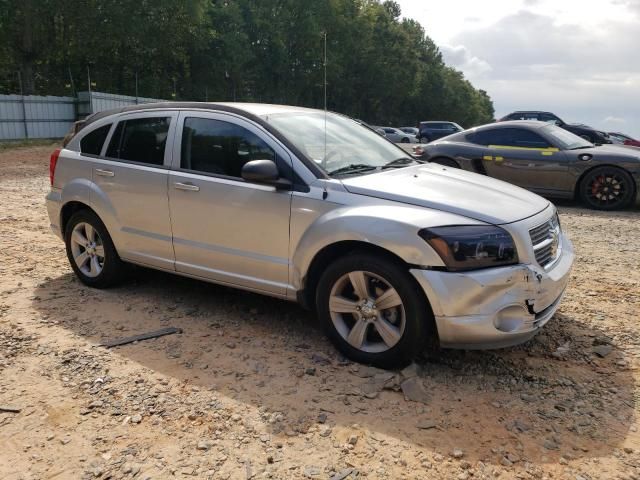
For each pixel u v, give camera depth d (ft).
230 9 143.43
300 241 12.69
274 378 11.75
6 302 15.92
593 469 8.96
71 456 9.25
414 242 11.07
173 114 15.37
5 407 10.57
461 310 10.94
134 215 15.65
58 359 12.50
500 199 12.53
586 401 10.94
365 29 186.80
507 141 34.40
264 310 15.57
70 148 17.58
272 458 9.16
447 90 282.15
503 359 12.69
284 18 159.84
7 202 32.53
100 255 16.98
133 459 9.17
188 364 12.34
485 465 9.05
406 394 11.03
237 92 159.84
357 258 11.80
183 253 14.84
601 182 31.42
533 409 10.66
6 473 8.84
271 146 13.41
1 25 101.60
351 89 201.46
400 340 11.60
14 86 122.52
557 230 13.30
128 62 125.90
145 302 16.10
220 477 8.75
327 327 12.65
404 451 9.38
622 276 18.49
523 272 11.10
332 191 12.47
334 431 9.91
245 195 13.43
